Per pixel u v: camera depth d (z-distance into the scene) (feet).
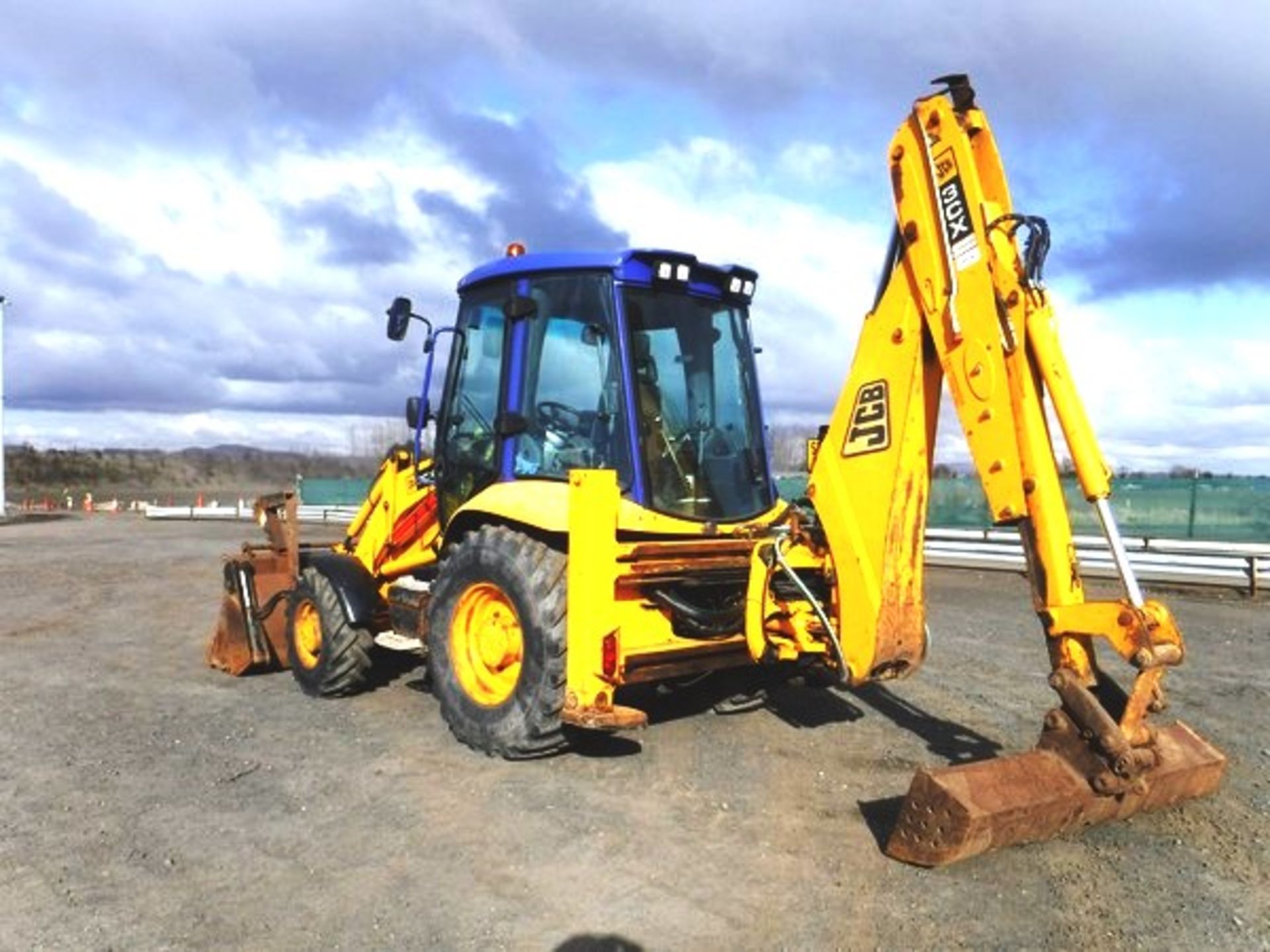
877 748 17.83
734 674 21.11
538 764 17.02
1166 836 13.56
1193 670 24.17
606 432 17.74
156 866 13.08
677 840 13.78
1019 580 40.55
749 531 18.51
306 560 24.99
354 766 17.07
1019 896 11.94
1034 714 20.01
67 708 21.29
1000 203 13.80
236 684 23.56
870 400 15.05
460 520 19.35
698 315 19.27
